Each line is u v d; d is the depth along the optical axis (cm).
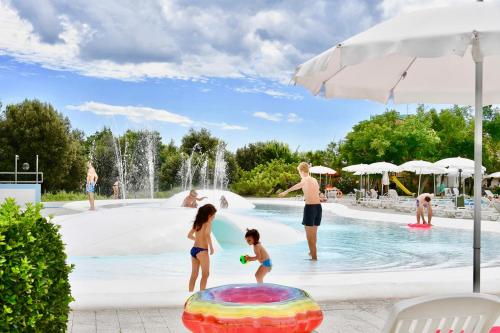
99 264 992
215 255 1120
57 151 4625
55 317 329
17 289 287
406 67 688
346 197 4238
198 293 359
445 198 3312
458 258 1148
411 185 4772
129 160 4922
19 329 289
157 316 591
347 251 1231
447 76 707
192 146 5653
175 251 1137
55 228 357
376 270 976
